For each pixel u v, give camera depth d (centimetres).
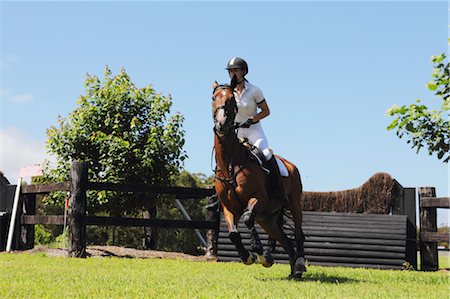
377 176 1480
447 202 1354
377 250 1338
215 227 1359
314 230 1362
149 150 1541
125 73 1661
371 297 595
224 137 712
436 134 817
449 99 783
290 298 565
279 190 783
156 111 1611
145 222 1309
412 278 907
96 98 1623
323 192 1518
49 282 673
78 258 1176
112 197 1530
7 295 544
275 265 1202
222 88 721
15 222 1514
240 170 722
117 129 1577
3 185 1617
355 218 1389
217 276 825
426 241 1396
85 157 1602
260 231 1345
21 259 1125
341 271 1052
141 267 978
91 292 582
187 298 550
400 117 826
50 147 1612
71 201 1275
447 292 677
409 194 1450
